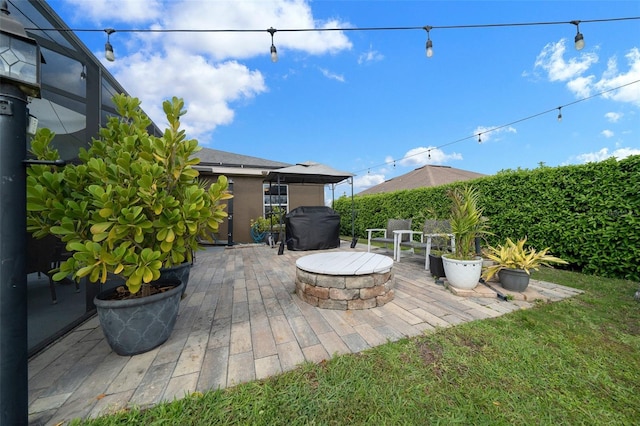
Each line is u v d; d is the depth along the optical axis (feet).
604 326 6.28
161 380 4.43
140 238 5.00
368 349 5.32
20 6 6.08
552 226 12.30
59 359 5.12
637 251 9.78
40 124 6.72
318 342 5.65
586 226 11.19
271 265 14.19
